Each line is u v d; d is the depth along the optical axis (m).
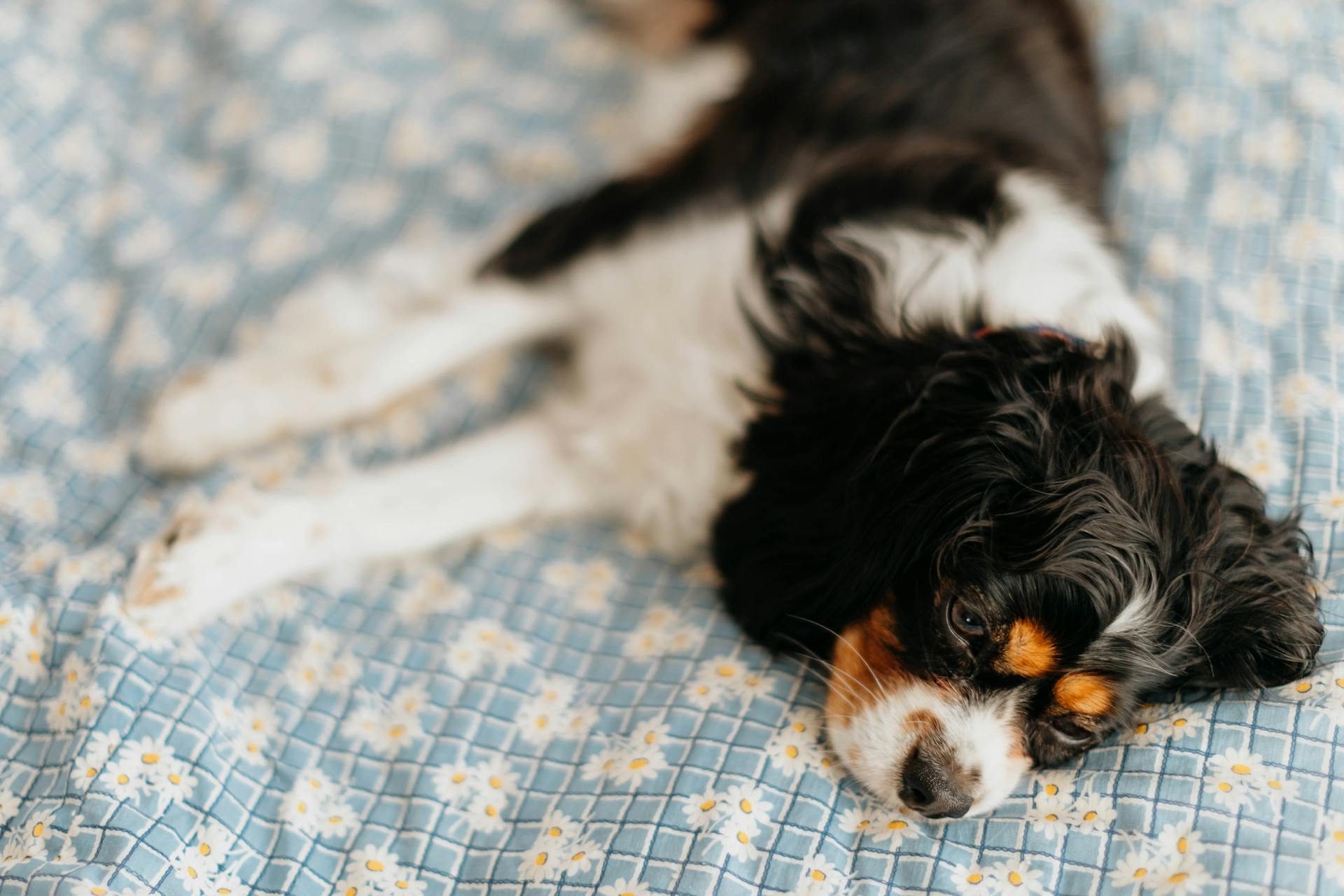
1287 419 0.93
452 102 1.13
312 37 1.11
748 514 0.91
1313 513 0.89
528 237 1.01
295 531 0.90
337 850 0.81
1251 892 0.76
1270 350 0.96
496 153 1.10
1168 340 0.97
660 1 1.20
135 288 0.99
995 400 0.85
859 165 0.97
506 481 0.96
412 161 1.08
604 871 0.79
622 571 0.94
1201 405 0.94
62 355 0.96
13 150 1.00
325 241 1.04
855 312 0.92
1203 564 0.83
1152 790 0.80
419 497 0.94
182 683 0.83
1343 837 0.77
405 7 1.17
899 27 1.08
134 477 0.93
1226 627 0.84
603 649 0.89
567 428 0.98
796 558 0.89
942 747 0.82
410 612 0.91
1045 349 0.86
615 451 0.97
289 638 0.88
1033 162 1.00
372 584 0.92
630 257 0.99
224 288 1.01
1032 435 0.84
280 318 0.99
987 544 0.83
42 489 0.91
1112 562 0.82
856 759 0.83
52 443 0.93
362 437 0.98
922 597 0.85
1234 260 1.01
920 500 0.85
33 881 0.76
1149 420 0.87
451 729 0.85
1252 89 1.09
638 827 0.80
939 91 1.04
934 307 0.91
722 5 1.19
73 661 0.83
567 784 0.83
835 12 1.11
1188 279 1.00
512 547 0.95
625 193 1.00
